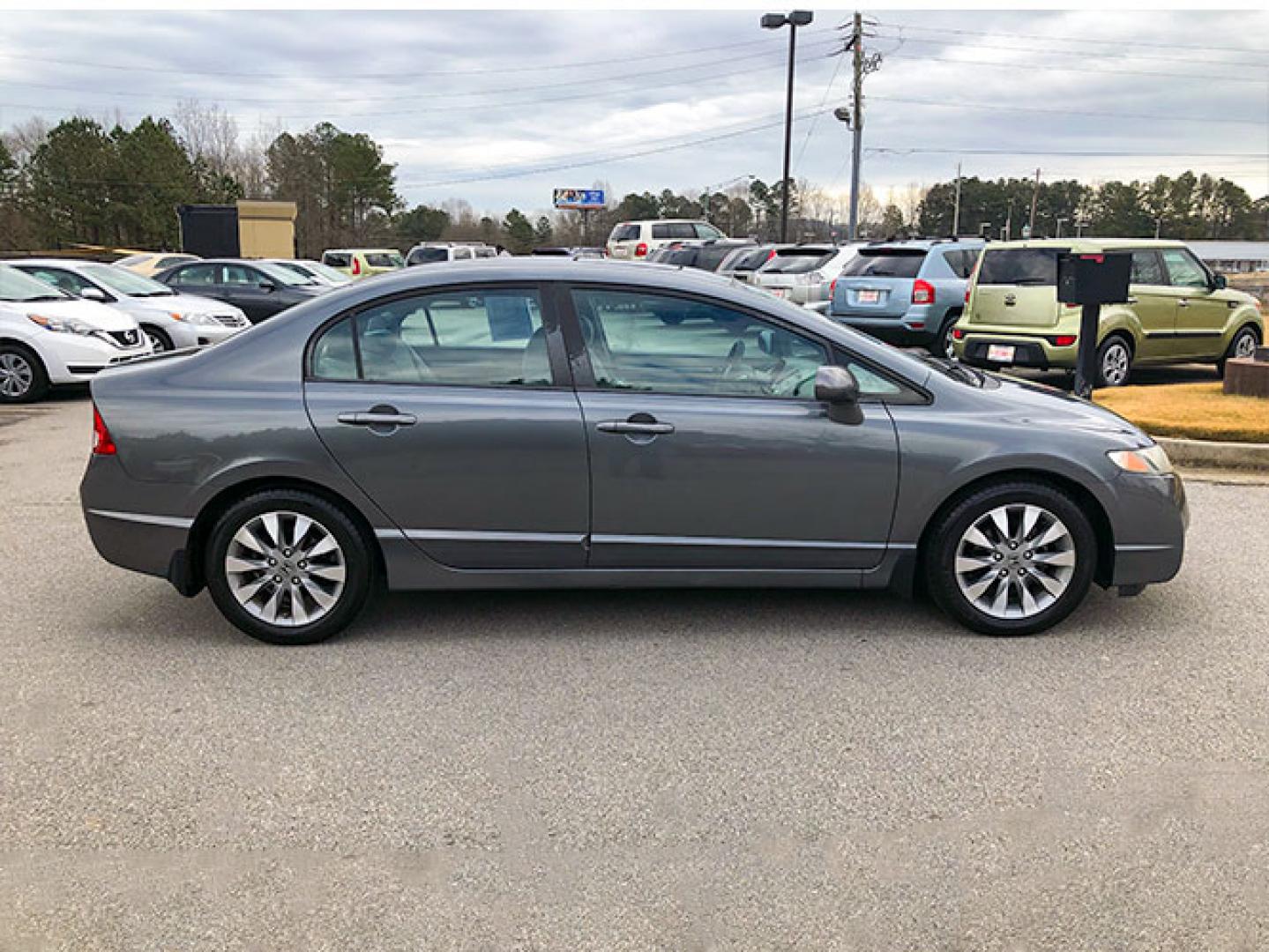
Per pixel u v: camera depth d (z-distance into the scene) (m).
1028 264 10.66
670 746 3.56
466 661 4.27
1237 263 77.50
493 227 88.56
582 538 4.36
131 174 57.31
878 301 13.25
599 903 2.73
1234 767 3.41
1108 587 4.60
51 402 11.68
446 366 4.36
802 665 4.23
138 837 3.02
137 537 4.34
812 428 4.32
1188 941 2.58
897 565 4.46
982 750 3.52
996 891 2.78
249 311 17.48
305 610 4.41
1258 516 6.55
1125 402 9.41
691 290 4.40
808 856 2.94
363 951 2.55
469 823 3.09
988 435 4.35
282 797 3.23
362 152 74.88
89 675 4.13
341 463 4.25
